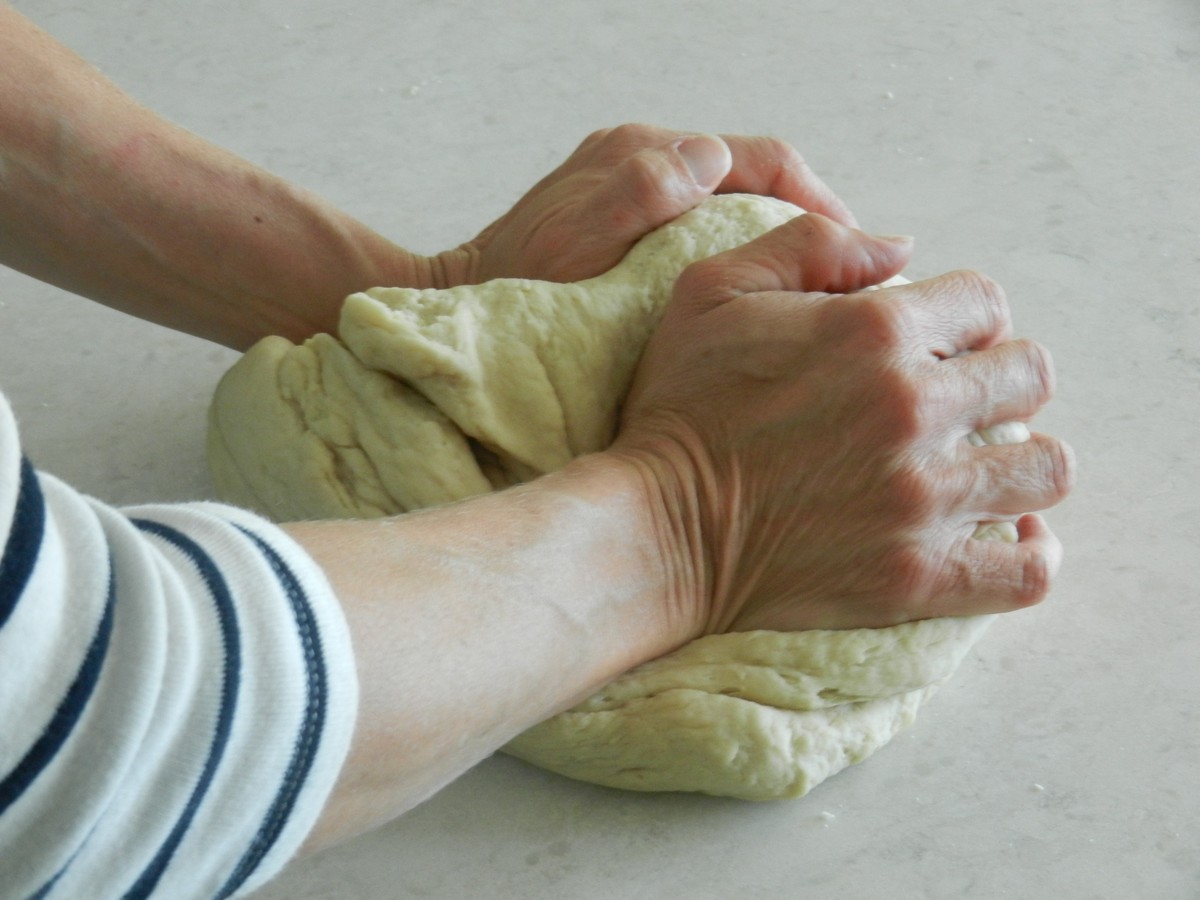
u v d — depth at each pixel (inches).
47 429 55.4
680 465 39.3
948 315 39.0
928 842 41.2
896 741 44.2
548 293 43.4
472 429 41.6
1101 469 52.7
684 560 39.3
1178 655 46.3
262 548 23.6
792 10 80.9
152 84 74.5
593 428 42.8
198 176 46.8
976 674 46.1
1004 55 76.9
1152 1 81.4
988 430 41.4
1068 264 62.6
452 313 42.1
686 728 40.0
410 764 27.4
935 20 79.7
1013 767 43.3
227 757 21.3
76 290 48.0
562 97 74.5
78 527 19.7
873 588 39.3
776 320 38.7
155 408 56.7
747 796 41.6
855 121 72.2
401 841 41.4
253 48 77.5
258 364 45.7
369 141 71.4
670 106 73.7
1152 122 71.7
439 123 72.7
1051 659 46.4
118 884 20.5
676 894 39.9
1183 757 43.4
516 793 43.0
